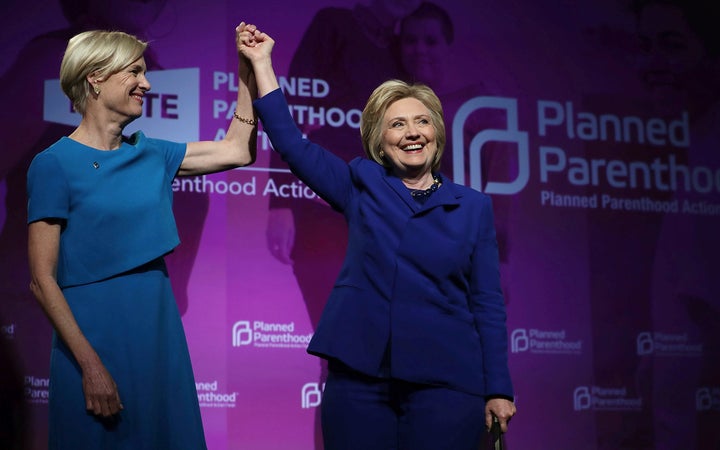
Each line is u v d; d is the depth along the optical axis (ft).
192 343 12.13
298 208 12.79
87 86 7.67
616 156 14.12
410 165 8.18
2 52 12.10
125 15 12.60
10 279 11.73
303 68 13.14
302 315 12.59
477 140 13.58
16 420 11.51
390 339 7.68
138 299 7.34
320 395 12.48
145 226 7.47
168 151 8.18
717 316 14.05
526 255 13.48
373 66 13.43
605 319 13.62
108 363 7.15
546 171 13.79
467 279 8.11
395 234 7.89
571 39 14.28
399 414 7.73
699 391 13.75
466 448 7.59
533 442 13.05
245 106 8.70
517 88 13.91
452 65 13.70
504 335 7.98
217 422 12.07
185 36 12.77
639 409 13.50
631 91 14.38
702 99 14.64
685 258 14.08
